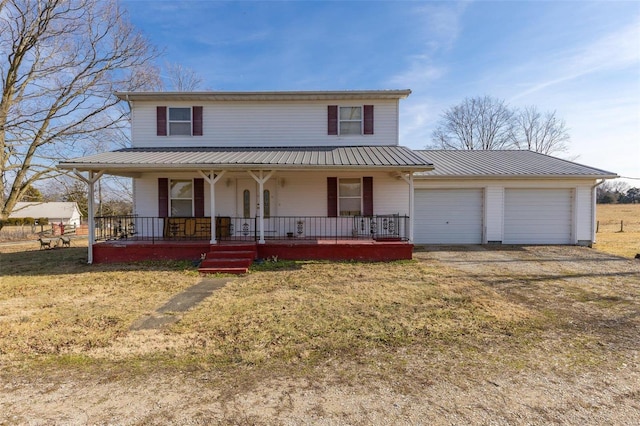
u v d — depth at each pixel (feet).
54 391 10.22
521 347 13.26
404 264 30.14
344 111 39.96
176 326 15.71
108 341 13.98
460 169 42.34
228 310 17.98
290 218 38.32
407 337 14.32
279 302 19.36
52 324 15.98
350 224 38.40
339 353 12.85
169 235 37.14
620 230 63.26
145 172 37.63
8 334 14.70
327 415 8.98
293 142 39.68
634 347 13.24
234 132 39.70
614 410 9.20
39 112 53.21
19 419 8.83
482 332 14.79
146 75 62.44
